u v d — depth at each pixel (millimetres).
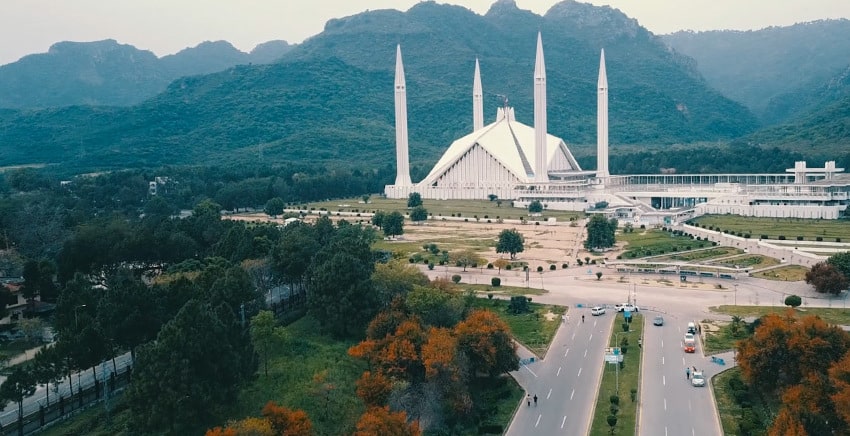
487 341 125875
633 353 144125
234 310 140125
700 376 127312
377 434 95938
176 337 108438
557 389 127812
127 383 127750
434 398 116688
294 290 194750
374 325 135250
